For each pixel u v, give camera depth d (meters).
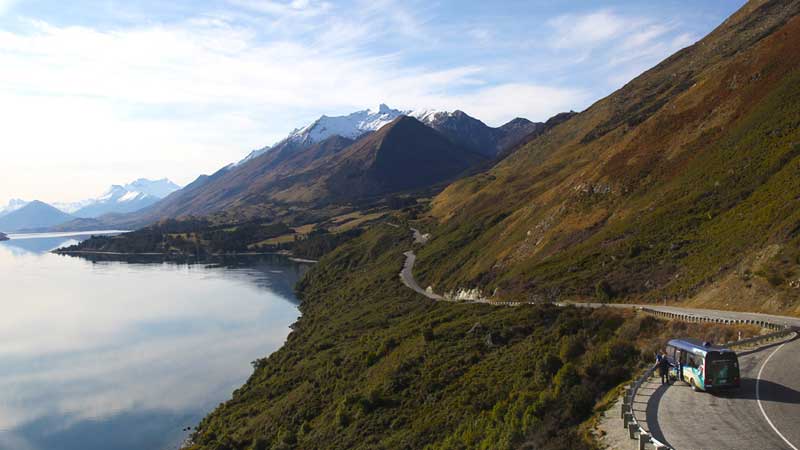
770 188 50.47
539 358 35.56
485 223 116.69
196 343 100.50
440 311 69.50
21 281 188.00
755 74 74.81
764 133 60.97
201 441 56.16
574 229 75.88
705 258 47.19
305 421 49.97
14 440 61.78
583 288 54.31
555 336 37.81
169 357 91.75
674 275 48.03
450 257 109.62
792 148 54.00
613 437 19.36
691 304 41.78
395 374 46.84
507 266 82.75
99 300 146.38
